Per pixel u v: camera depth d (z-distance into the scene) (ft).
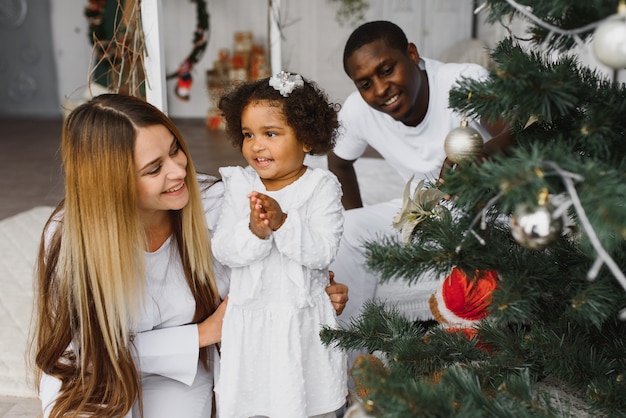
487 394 3.53
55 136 21.20
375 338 3.96
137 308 4.38
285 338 4.31
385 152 6.85
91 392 4.35
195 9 22.89
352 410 3.78
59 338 4.48
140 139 4.09
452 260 3.24
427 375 3.71
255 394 4.46
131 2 6.73
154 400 4.75
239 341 4.38
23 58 25.00
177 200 4.32
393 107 6.03
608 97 3.06
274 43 10.55
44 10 24.50
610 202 2.41
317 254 4.23
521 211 2.51
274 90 4.28
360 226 6.31
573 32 2.58
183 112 23.85
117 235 4.17
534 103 2.81
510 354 3.73
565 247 3.57
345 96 21.97
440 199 3.68
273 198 4.36
